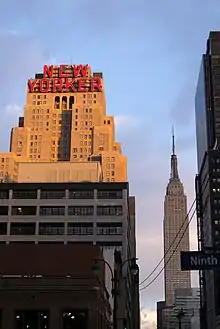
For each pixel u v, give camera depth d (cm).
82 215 11331
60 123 19462
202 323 19975
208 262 3083
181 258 3102
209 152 19025
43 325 4475
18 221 11281
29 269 5441
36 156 18888
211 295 17962
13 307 4503
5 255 5494
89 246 5534
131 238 15512
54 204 11419
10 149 18988
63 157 18962
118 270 7694
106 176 17625
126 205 11412
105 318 5838
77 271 5416
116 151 18362
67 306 4519
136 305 14438
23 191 11562
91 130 18975
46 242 11069
